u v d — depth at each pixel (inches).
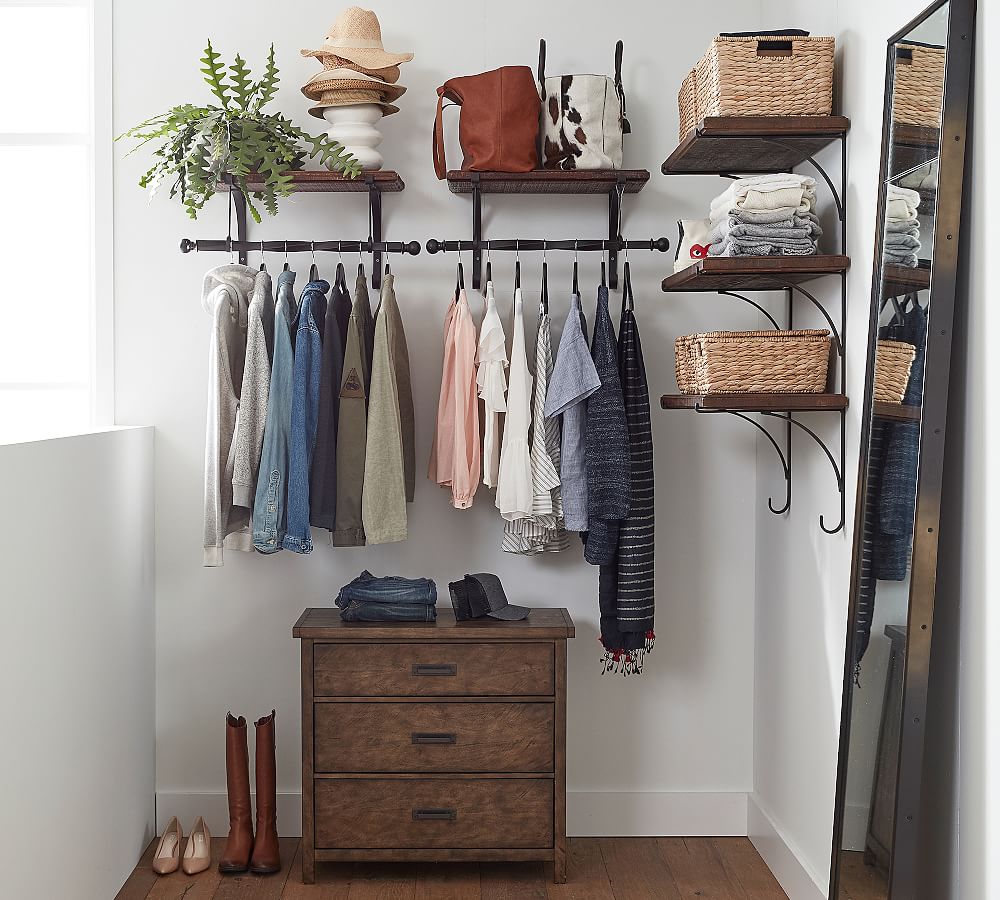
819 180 111.0
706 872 123.4
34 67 134.5
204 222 132.0
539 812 119.0
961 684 78.3
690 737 135.7
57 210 135.6
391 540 119.7
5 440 92.4
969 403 77.5
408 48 131.6
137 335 132.1
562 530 129.4
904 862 80.2
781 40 101.4
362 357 121.0
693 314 133.6
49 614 95.7
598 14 131.7
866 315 97.7
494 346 121.6
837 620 104.6
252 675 134.0
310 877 118.6
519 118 121.0
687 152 110.3
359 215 132.8
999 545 73.0
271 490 117.6
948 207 77.7
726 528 135.1
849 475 101.6
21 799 88.4
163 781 133.7
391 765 118.7
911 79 85.2
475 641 118.3
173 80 131.0
